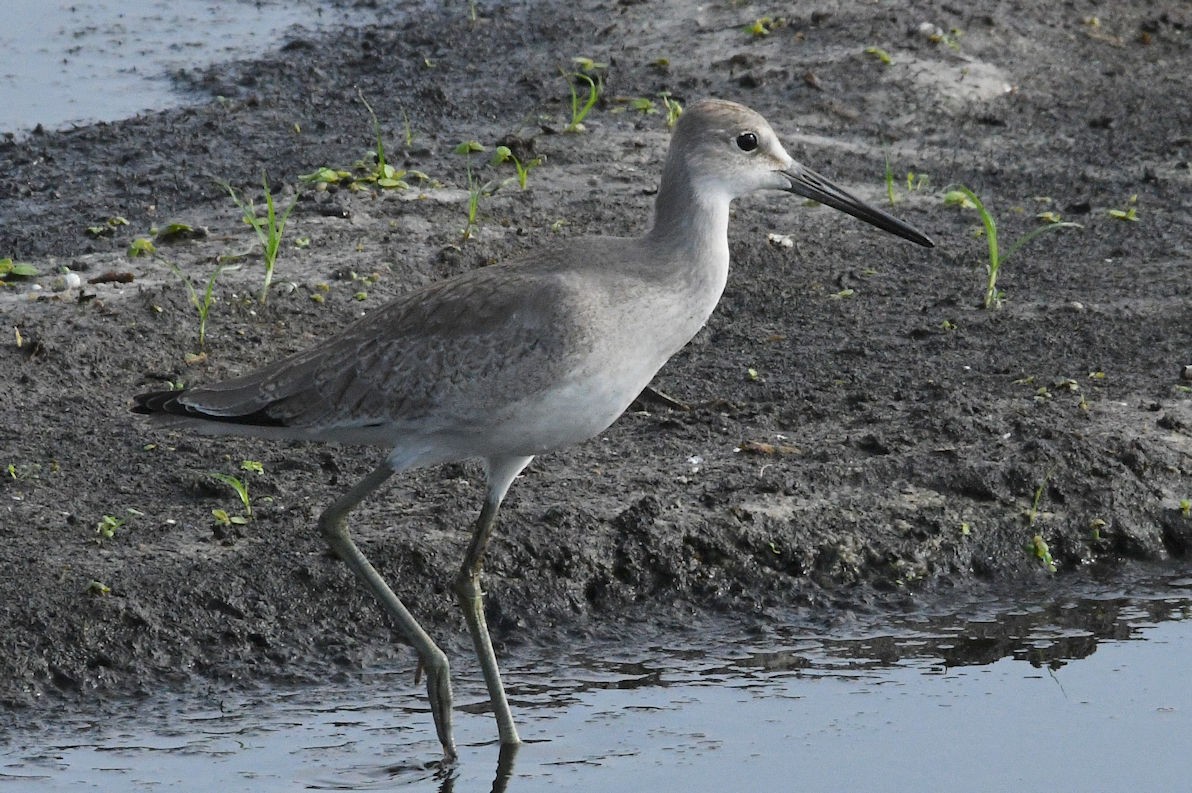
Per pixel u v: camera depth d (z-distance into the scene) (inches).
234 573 446.6
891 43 823.7
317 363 394.0
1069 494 502.0
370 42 853.2
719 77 797.2
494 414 383.2
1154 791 390.0
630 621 458.3
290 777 386.3
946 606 473.1
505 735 402.0
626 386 390.9
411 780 387.9
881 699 427.8
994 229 615.5
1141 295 626.2
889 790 388.8
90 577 439.5
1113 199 706.8
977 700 428.5
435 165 703.7
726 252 411.2
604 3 884.6
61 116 772.6
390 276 612.7
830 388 556.1
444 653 441.7
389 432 392.8
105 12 912.9
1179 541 498.6
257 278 604.1
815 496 493.4
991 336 593.3
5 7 916.0
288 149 725.9
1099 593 481.1
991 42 837.8
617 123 751.7
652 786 387.9
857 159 731.4
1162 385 557.9
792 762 399.5
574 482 495.5
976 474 502.0
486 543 407.5
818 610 467.2
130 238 642.8
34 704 409.7
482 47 842.2
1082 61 836.6
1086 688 434.3
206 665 426.6
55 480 486.6
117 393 535.8
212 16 909.8
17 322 565.6
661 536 471.2
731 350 584.1
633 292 387.2
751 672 439.5
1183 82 822.5
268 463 502.3
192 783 382.0
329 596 446.6
